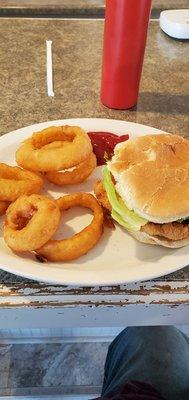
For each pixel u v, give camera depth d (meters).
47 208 0.36
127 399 0.49
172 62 0.64
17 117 0.52
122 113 0.54
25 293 0.35
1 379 0.66
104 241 0.38
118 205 0.37
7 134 0.47
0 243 0.37
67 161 0.41
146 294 0.36
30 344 0.69
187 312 0.37
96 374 0.67
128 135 0.48
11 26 0.70
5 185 0.38
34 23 0.71
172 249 0.37
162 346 0.58
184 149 0.38
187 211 0.35
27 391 0.65
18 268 0.34
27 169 0.42
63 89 0.57
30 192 0.39
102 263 0.36
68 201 0.40
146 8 0.45
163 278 0.36
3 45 0.65
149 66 0.63
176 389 0.54
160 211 0.35
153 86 0.59
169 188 0.35
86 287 0.36
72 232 0.39
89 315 0.37
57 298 0.35
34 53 0.64
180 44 0.68
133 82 0.51
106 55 0.50
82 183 0.44
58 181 0.43
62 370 0.67
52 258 0.35
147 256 0.37
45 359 0.68
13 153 0.46
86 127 0.48
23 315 0.36
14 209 0.37
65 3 0.77
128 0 0.44
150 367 0.56
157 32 0.71
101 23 0.73
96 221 0.37
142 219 0.36
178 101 0.56
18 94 0.56
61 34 0.69
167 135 0.40
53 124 0.48
